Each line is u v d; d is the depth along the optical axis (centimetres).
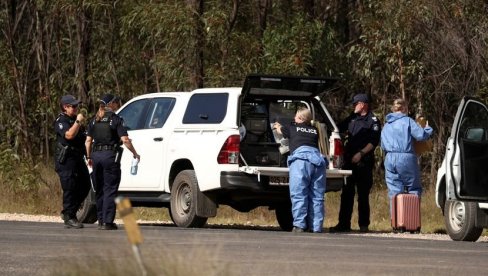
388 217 8575
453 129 5944
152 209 8719
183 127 6844
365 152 7006
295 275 3481
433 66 10212
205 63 10375
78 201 6256
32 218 7862
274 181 6569
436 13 10069
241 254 4331
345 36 11831
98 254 2800
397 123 6919
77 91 12044
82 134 6222
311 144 6494
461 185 5878
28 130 11750
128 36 11362
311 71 10700
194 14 10169
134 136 7181
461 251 4903
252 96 6694
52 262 3903
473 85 10169
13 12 12688
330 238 5656
